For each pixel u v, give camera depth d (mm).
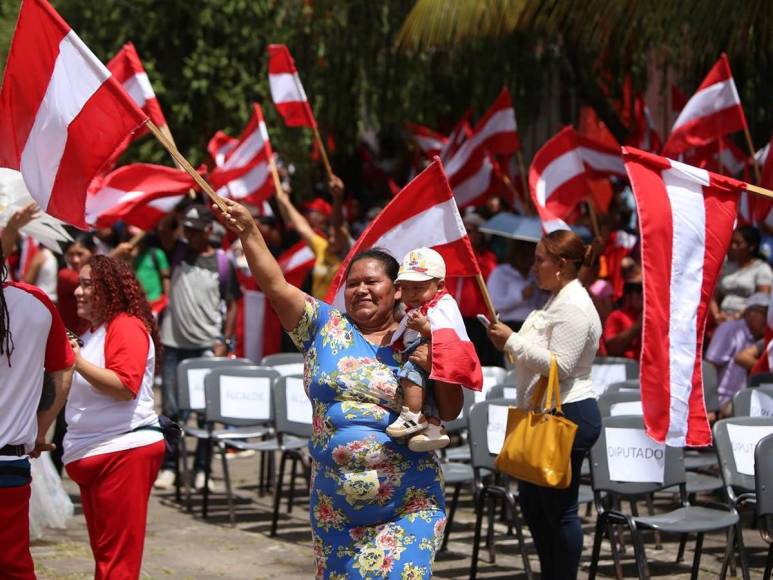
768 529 14812
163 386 25250
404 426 11023
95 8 34656
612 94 35781
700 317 15180
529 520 15102
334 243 25672
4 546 11625
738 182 15414
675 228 15133
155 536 20516
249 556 19156
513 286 26266
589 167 28016
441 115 39844
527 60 35906
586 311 14539
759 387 19500
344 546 11383
